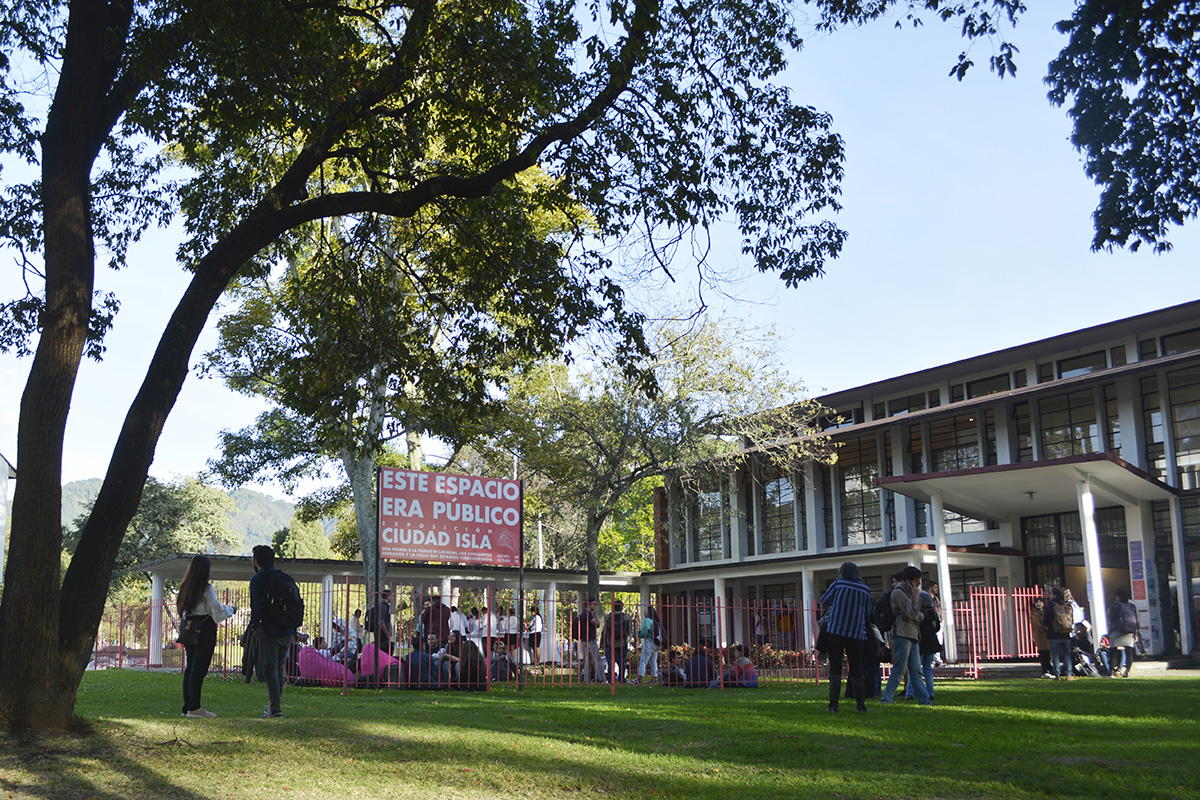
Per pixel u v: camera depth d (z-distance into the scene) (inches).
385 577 1168.8
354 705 446.9
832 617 433.7
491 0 457.4
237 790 247.6
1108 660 771.4
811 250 512.4
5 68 468.1
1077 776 261.0
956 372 1273.4
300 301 615.2
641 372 524.1
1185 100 532.4
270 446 1240.8
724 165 499.5
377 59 542.3
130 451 337.7
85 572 327.3
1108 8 528.4
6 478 1223.5
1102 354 1136.2
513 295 524.7
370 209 412.5
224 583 1473.9
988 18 489.4
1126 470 879.1
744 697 558.9
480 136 513.7
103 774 259.9
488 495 622.8
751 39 478.6
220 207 554.9
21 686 307.9
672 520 1439.5
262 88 444.1
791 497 1497.3
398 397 593.0
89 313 339.6
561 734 351.6
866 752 308.3
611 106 456.4
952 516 1255.5
